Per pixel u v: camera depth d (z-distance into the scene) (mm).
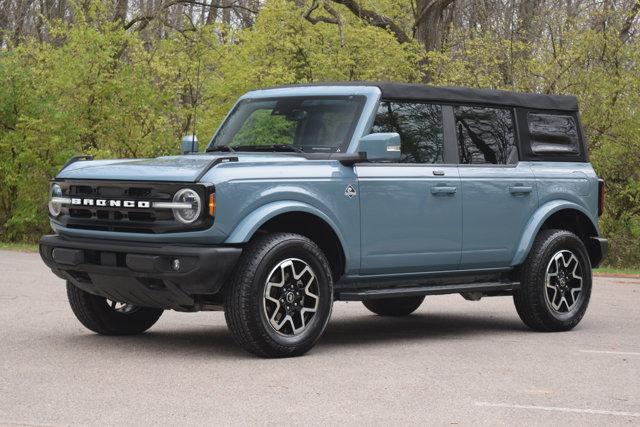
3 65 29000
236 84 28547
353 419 7207
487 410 7609
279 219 10195
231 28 30094
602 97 28953
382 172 10602
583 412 7617
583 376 9102
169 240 9414
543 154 12422
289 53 29688
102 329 10961
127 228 9680
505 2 45062
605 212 29922
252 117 11266
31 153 28469
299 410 7449
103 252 9703
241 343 9555
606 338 11656
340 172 10234
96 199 9844
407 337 11523
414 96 11125
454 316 13828
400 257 10734
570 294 12383
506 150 12016
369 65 30203
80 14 30234
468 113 11688
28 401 7590
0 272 18422
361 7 36062
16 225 29250
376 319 13414
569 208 12484
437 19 37031
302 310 9797
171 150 29594
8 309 13102
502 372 9211
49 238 10273
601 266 27891
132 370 8922
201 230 9312
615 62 29406
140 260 9352
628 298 16578
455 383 8625
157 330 11648
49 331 11250
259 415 7266
